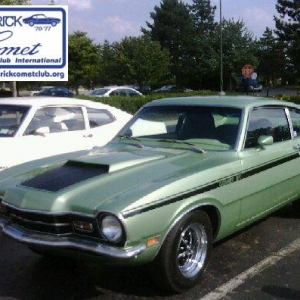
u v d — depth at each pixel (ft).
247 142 16.12
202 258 14.02
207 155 15.40
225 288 13.96
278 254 16.63
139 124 18.04
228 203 14.65
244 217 15.79
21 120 23.32
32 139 23.07
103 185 12.96
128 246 11.82
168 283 13.03
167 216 12.58
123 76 153.99
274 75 217.77
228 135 16.11
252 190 15.71
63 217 12.42
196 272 13.79
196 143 16.26
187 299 13.28
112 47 167.22
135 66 152.46
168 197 12.61
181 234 13.07
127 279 14.65
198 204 13.46
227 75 162.91
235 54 155.33
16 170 15.57
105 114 26.99
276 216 20.86
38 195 12.87
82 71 138.51
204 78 171.73
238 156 15.48
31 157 22.95
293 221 20.25
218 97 18.13
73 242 12.23
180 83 183.93
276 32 187.52
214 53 158.81
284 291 13.82
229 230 15.29
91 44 139.33
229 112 16.66
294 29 181.47
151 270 12.92
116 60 154.51
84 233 12.21
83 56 137.49
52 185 13.21
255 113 16.94
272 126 17.72
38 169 14.90
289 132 18.54
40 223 12.66
